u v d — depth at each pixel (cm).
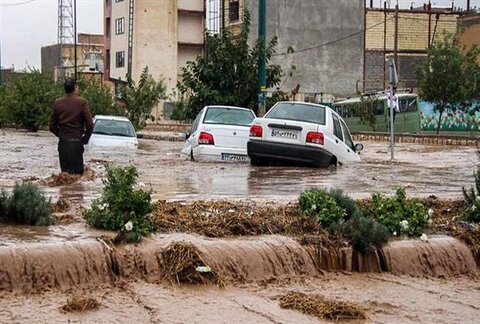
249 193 1073
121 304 561
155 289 602
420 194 1105
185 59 6781
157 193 1054
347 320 563
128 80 4684
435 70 4241
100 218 703
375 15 5925
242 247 668
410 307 608
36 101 4197
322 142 1565
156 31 6606
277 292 625
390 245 736
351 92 5797
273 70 2889
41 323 511
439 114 4409
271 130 1578
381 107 4369
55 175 1252
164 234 700
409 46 5972
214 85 2873
